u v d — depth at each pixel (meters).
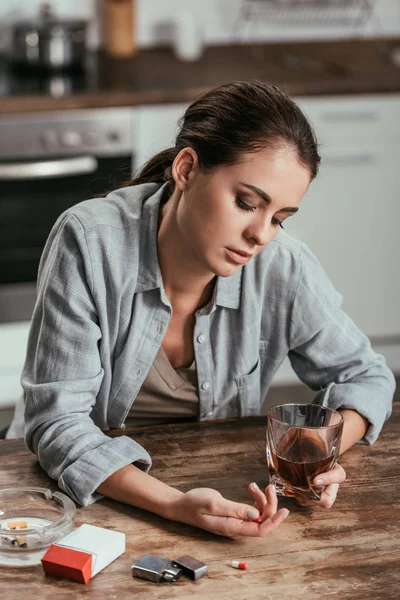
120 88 3.25
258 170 1.27
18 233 3.28
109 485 1.29
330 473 1.29
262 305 1.63
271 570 1.12
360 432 1.49
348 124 3.43
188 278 1.51
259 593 1.08
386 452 1.47
